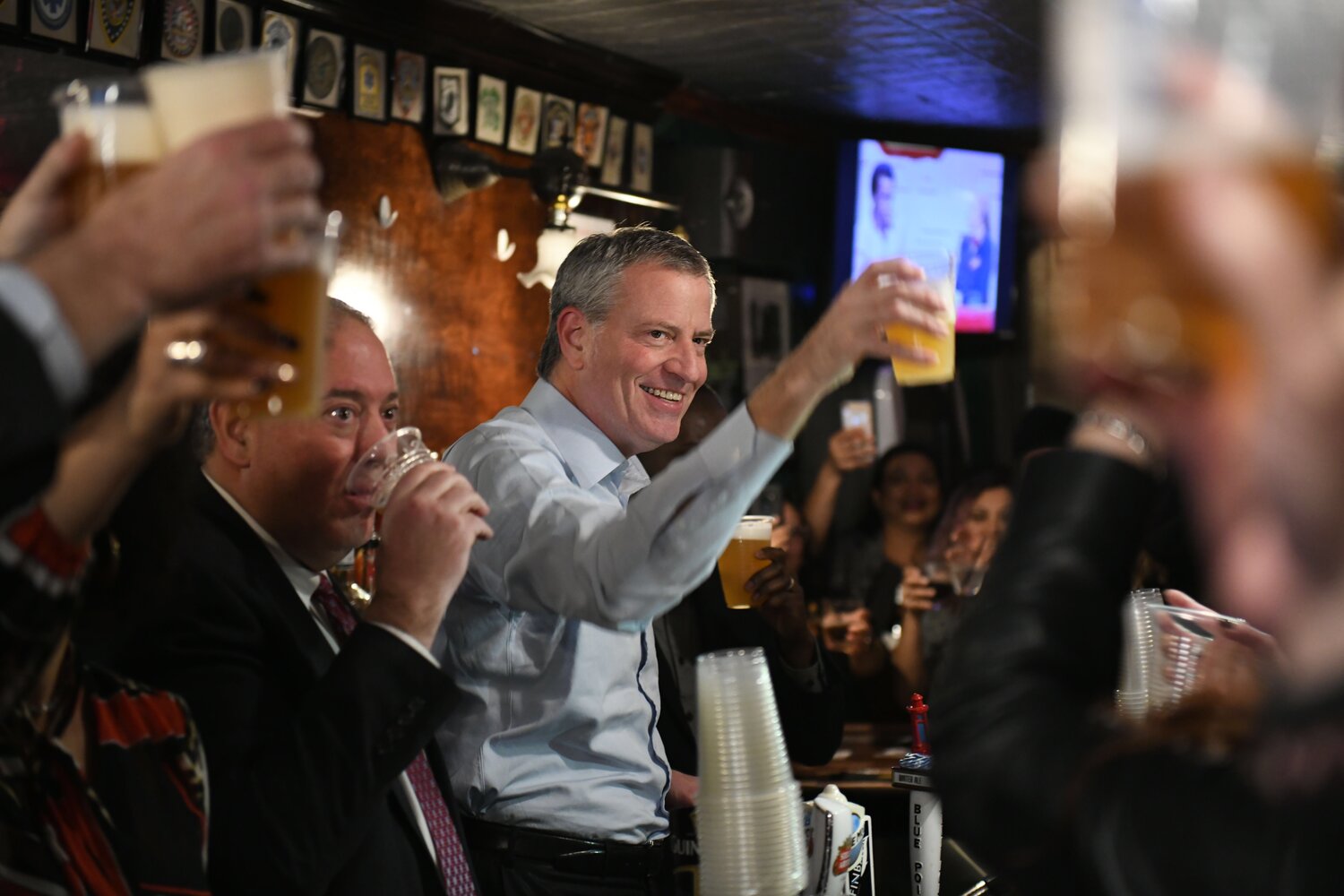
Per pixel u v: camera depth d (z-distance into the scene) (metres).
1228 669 1.07
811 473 6.45
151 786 1.22
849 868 1.80
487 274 4.92
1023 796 0.67
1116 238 0.53
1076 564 0.75
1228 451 0.53
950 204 6.44
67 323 0.71
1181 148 0.51
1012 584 0.76
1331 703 0.55
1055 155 0.57
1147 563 2.10
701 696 1.34
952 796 0.72
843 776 3.18
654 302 2.06
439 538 1.44
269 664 1.49
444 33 4.58
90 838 1.14
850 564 5.56
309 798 1.33
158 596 1.27
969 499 4.75
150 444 0.94
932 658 4.40
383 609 1.44
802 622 2.53
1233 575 0.54
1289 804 0.56
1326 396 0.50
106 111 0.91
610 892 1.92
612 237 2.12
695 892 1.98
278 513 1.58
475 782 1.88
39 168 0.93
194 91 0.89
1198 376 0.53
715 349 5.93
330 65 4.26
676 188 5.82
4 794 1.09
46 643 0.96
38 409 0.70
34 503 0.90
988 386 6.84
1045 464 0.79
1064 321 0.56
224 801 1.33
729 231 5.93
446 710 1.41
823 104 6.10
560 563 1.70
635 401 2.08
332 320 1.60
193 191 0.71
